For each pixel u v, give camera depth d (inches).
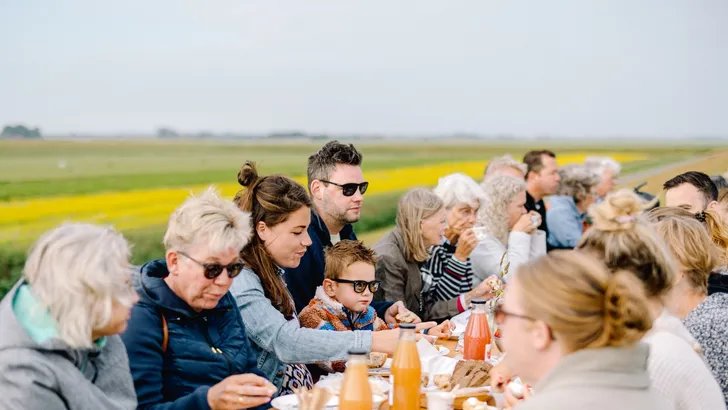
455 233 179.9
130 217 567.8
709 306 100.4
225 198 96.1
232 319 102.5
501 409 92.7
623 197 75.5
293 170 822.5
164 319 93.7
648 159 893.2
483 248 183.3
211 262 91.7
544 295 60.7
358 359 87.0
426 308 166.1
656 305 77.0
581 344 60.6
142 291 93.3
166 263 97.7
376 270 158.6
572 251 63.8
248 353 103.6
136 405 86.0
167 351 94.0
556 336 61.3
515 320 63.2
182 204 94.0
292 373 116.5
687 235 94.0
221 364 97.1
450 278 166.4
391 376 91.6
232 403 86.0
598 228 76.4
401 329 91.7
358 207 153.3
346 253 125.3
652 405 60.1
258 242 112.0
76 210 547.2
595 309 59.4
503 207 190.9
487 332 117.6
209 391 87.3
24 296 75.2
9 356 72.2
